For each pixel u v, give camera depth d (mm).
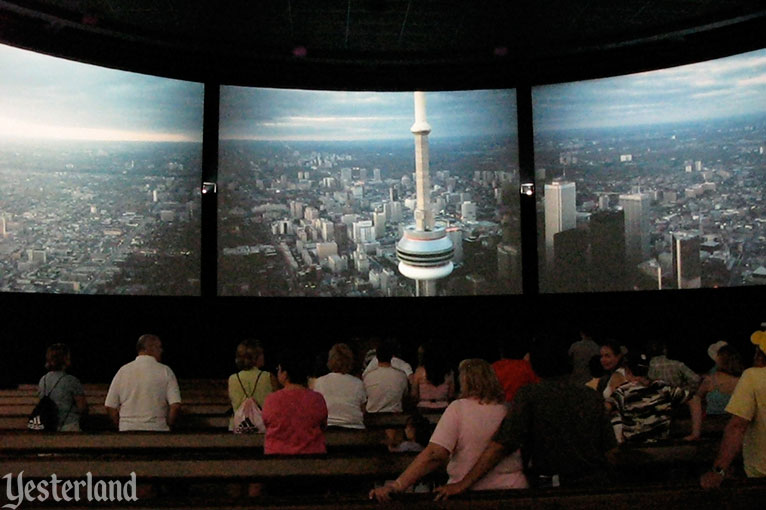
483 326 13695
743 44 12398
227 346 13422
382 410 6922
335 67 13688
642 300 13148
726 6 11844
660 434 5316
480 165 13734
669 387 5398
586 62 13391
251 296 13312
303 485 5379
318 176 13641
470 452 4266
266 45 12992
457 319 13680
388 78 13805
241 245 13305
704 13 12094
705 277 12789
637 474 4887
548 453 4266
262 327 13531
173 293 12898
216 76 13266
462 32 12664
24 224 11742
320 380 6254
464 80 13797
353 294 13609
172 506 3719
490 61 13594
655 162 13094
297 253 13516
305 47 13148
